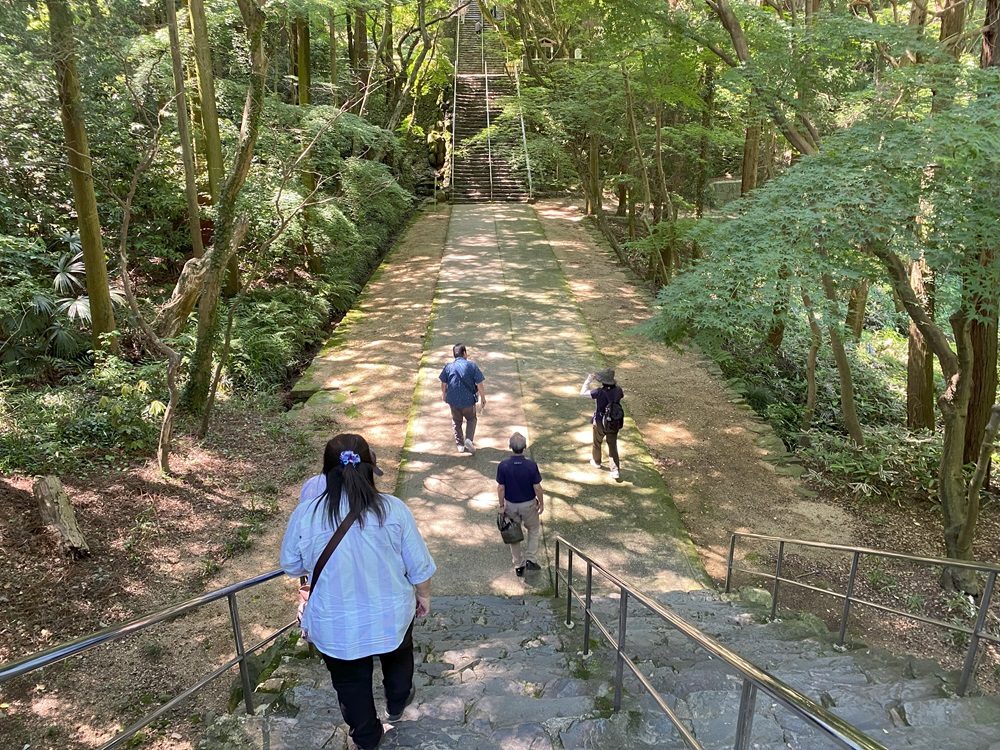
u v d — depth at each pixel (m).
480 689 3.86
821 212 5.45
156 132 7.73
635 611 6.05
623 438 9.81
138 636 5.80
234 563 6.96
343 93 17.73
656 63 11.83
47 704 5.02
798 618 5.97
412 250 19.20
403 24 23.44
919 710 3.55
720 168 22.58
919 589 7.39
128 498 7.45
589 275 17.17
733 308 5.65
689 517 8.36
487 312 14.44
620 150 19.25
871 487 9.12
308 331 13.68
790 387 13.03
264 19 8.16
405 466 8.88
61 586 6.03
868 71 9.20
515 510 6.70
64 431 8.15
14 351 9.62
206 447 8.93
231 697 4.21
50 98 8.88
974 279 5.57
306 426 10.01
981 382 9.37
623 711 3.43
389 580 2.66
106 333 9.75
